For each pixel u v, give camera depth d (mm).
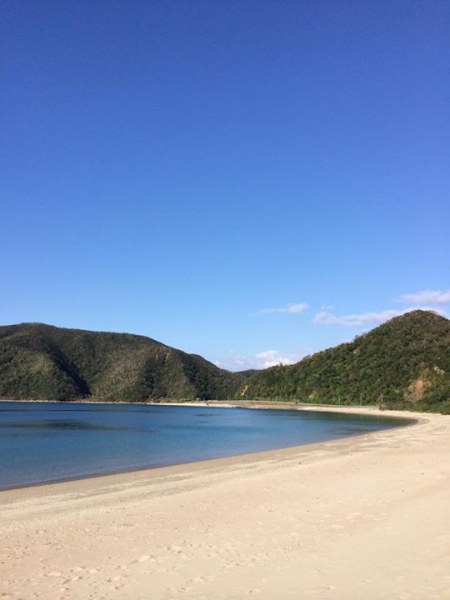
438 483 18344
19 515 15422
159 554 10875
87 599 8438
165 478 22953
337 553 10320
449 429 51406
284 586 8625
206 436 51844
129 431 59938
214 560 10266
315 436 50031
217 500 17062
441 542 10695
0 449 38656
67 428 65625
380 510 14203
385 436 43906
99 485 21281
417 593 8000
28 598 8531
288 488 18875
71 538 12523
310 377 151250
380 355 138500
